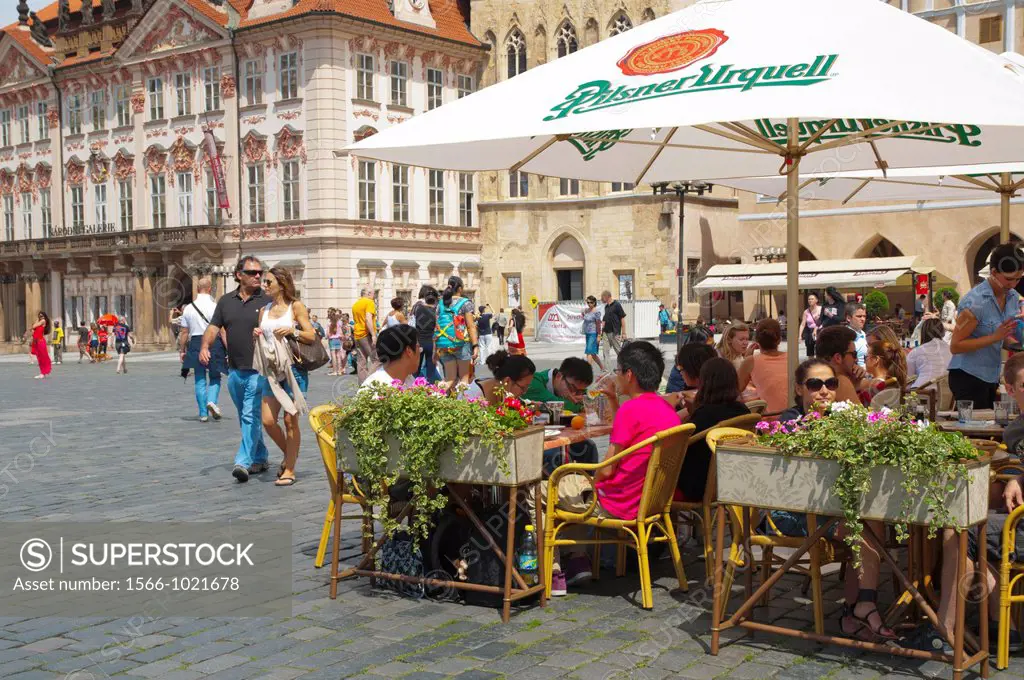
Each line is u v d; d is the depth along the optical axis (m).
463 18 53.28
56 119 58.41
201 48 49.72
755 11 6.68
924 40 6.15
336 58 45.50
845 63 5.92
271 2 47.66
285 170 47.16
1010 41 38.34
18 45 59.84
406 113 48.88
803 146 7.16
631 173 9.82
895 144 8.89
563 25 50.94
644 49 6.79
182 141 51.12
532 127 6.17
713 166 9.68
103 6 56.06
